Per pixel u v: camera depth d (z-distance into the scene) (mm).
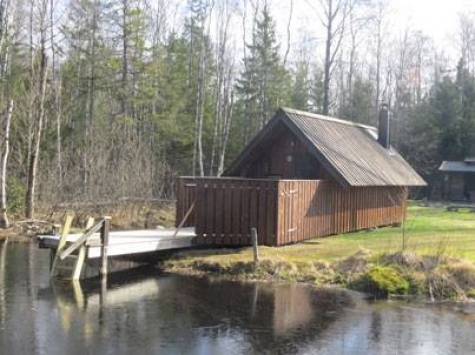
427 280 13328
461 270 13680
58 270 14781
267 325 10656
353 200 22047
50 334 9906
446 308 12086
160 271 15375
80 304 11930
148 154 30266
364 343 9742
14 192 24516
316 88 56500
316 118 23156
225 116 43000
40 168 26969
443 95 50750
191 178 17609
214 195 17375
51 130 30766
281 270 14734
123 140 30984
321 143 20906
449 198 46844
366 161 23078
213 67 45344
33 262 16391
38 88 27094
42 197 24922
